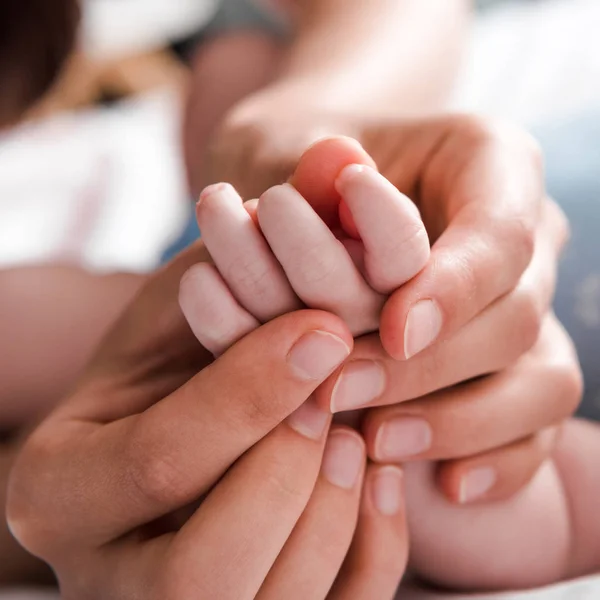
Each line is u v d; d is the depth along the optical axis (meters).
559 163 0.40
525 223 0.28
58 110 1.29
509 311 0.29
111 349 0.30
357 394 0.28
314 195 0.27
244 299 0.27
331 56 0.47
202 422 0.27
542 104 0.60
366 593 0.29
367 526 0.29
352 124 0.35
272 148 0.35
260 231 0.26
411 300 0.26
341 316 0.27
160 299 0.30
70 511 0.28
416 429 0.29
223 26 0.75
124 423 0.28
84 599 0.29
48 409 0.38
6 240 0.72
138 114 1.04
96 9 1.31
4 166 0.88
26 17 0.57
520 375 0.30
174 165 0.85
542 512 0.32
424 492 0.31
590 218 0.38
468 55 0.69
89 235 0.73
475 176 0.29
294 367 0.26
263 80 0.65
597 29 0.67
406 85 0.47
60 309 0.42
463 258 0.27
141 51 1.38
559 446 0.34
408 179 0.32
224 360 0.27
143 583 0.27
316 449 0.28
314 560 0.28
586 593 0.30
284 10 0.64
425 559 0.32
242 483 0.27
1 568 0.36
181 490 0.27
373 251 0.26
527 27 0.72
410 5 0.53
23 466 0.29
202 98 0.67
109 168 0.83
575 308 0.37
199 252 0.29
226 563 0.27
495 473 0.30
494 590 0.32
